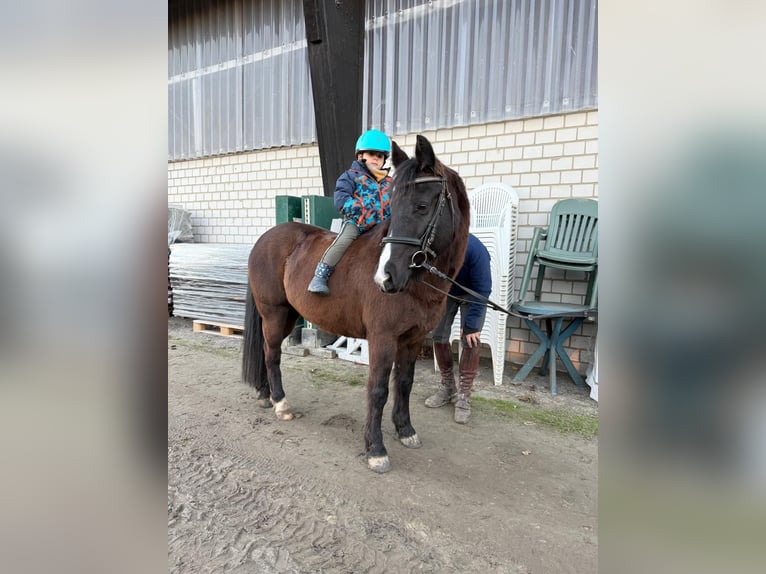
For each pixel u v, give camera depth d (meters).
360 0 4.43
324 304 2.45
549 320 3.71
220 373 3.83
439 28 4.12
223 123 5.82
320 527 1.81
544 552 1.67
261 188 5.62
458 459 2.37
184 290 5.39
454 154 4.16
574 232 3.47
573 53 3.52
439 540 1.73
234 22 5.51
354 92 4.51
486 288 2.64
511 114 3.82
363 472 2.23
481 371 3.83
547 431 2.70
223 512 1.90
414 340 2.28
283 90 5.22
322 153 4.57
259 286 2.86
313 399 3.23
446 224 1.98
